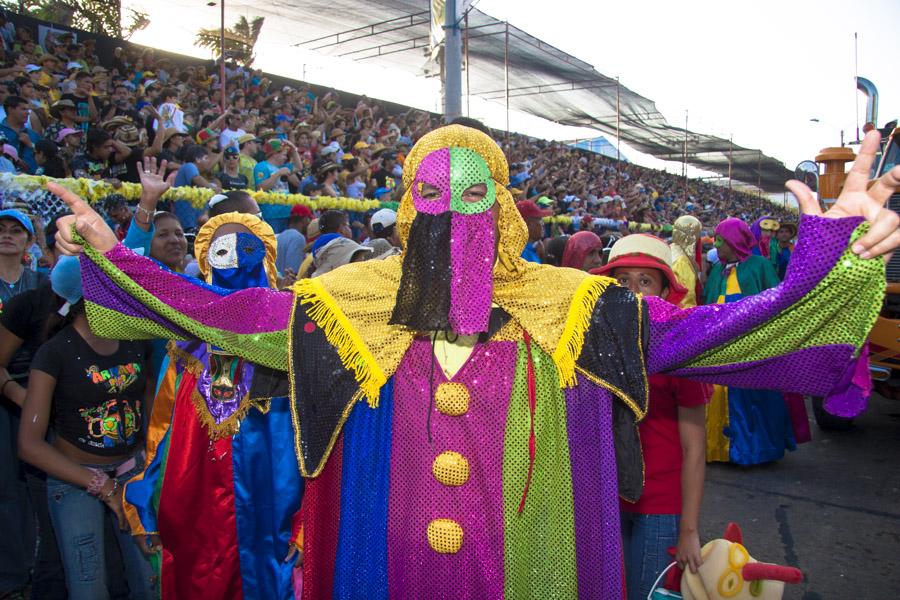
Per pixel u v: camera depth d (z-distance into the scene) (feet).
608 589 5.63
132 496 8.52
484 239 5.45
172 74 46.73
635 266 9.04
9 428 11.34
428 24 55.31
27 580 11.57
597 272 9.32
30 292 10.92
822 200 21.26
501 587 5.46
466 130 5.78
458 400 5.50
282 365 5.90
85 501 9.08
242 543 8.27
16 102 24.13
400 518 5.66
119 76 41.37
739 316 5.03
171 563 8.35
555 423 5.68
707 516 15.34
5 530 11.32
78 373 9.09
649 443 8.19
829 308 4.87
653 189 104.78
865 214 4.70
